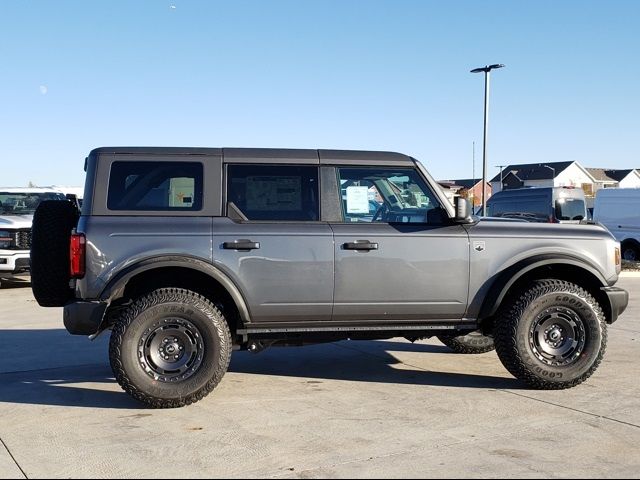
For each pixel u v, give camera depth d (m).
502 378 6.60
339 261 5.79
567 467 4.26
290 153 5.96
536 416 5.31
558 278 6.53
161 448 4.62
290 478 4.11
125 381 5.40
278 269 5.71
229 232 5.67
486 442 4.71
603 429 4.99
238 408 5.57
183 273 5.82
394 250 5.88
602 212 20.55
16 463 4.36
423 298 5.95
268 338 5.95
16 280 16.52
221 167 5.82
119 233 5.52
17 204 15.76
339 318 5.89
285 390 6.17
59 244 5.79
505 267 6.06
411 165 6.07
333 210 5.91
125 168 5.72
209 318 5.53
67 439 4.82
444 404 5.66
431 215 6.05
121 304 5.87
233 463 4.35
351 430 4.98
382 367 7.13
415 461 4.36
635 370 6.90
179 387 5.48
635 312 11.14
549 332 6.07
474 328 6.16
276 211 5.84
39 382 6.51
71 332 5.50
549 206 17.83
